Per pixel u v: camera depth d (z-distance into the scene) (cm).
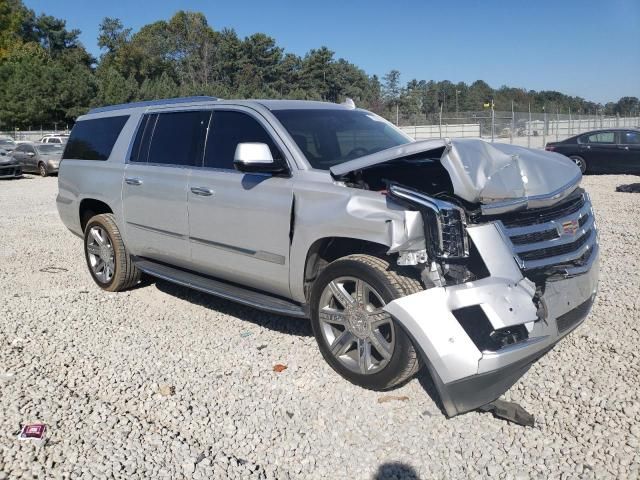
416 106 7669
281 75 9388
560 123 4006
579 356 436
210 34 9919
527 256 366
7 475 309
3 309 577
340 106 549
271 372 430
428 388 399
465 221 354
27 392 398
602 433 341
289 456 330
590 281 408
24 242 924
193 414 374
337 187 407
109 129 641
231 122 502
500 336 344
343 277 396
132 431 353
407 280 369
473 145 380
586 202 439
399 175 448
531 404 375
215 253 499
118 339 497
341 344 405
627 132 1838
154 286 659
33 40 10906
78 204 664
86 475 310
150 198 557
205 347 479
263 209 447
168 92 7062
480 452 329
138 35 9838
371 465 321
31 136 5753
